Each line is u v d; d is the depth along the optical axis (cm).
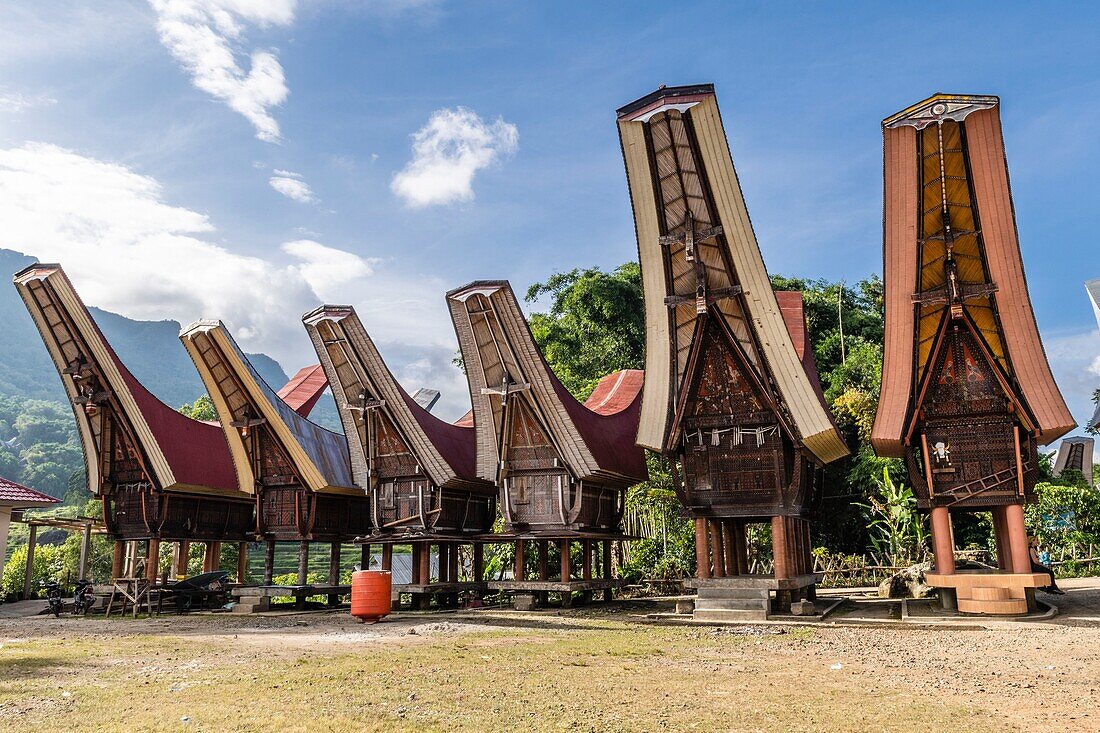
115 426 1902
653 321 1520
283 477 1922
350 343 1745
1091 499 2350
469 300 1644
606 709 610
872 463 2533
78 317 1805
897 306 1379
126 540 1897
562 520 1650
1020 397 1326
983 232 1320
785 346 1433
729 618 1363
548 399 1647
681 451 1505
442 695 670
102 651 994
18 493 2217
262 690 695
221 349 1828
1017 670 764
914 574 1750
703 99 1309
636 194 1447
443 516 1786
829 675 760
